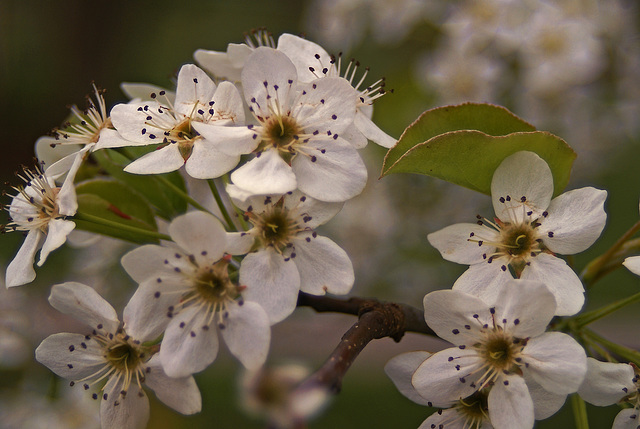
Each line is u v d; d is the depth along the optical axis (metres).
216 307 0.25
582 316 0.26
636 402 0.25
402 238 0.41
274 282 0.25
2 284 0.35
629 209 0.54
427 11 0.40
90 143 0.27
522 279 0.25
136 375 0.26
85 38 0.75
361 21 0.42
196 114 0.26
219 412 0.43
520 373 0.25
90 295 0.26
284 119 0.26
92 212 0.27
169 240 0.27
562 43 0.36
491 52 0.38
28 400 0.33
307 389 0.22
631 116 0.39
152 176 0.28
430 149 0.26
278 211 0.26
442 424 0.26
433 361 0.25
